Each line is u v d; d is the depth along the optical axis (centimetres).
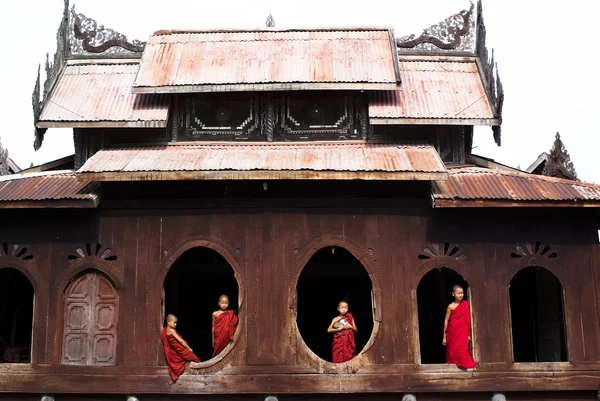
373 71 1772
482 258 1600
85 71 1905
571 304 1591
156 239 1605
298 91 1791
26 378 1555
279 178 1512
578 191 1577
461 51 1939
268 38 1923
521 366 1559
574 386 1555
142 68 1789
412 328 1569
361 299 2245
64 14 1925
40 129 1736
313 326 2253
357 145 1759
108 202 1619
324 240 1597
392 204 1612
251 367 1551
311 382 1543
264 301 1577
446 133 1786
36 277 1599
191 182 1622
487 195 1541
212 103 1795
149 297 1582
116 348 1567
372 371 1549
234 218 1609
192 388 1542
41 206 1548
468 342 1573
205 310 2203
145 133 1781
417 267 1593
